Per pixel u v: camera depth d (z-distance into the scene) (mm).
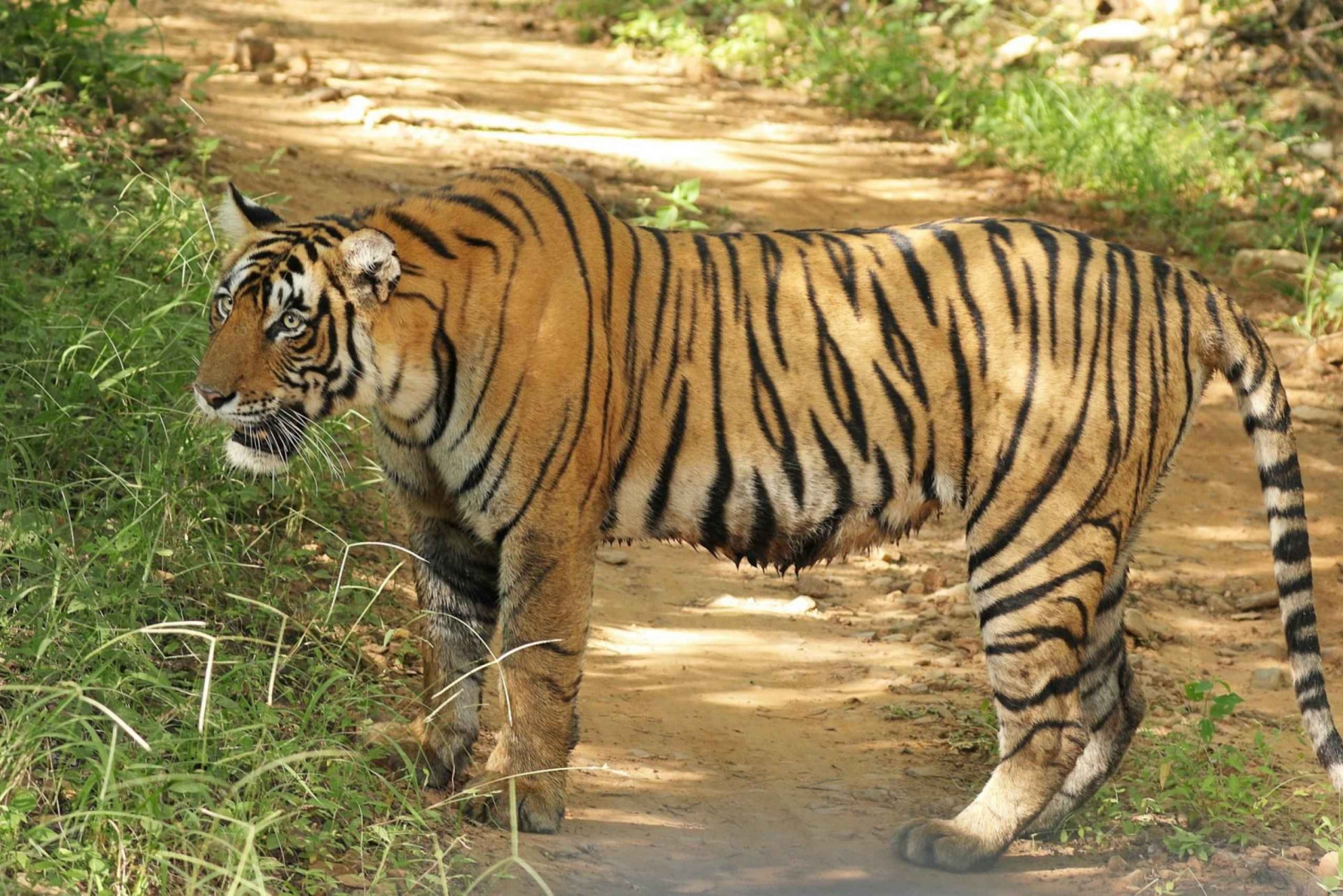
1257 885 9227
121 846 7371
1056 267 9383
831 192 23734
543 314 8859
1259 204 23875
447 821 9039
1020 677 9297
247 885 6945
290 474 12070
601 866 8781
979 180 25016
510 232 9000
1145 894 9070
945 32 31672
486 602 9688
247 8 30250
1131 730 10172
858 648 13047
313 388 8820
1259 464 9664
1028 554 9250
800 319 9297
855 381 9258
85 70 19016
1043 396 9211
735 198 22797
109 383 10734
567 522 8930
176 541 10461
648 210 21469
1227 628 14258
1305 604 9508
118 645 8945
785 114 27688
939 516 9680
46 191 14273
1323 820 9984
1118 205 23500
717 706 11656
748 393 9234
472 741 9672
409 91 25484
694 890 8625
